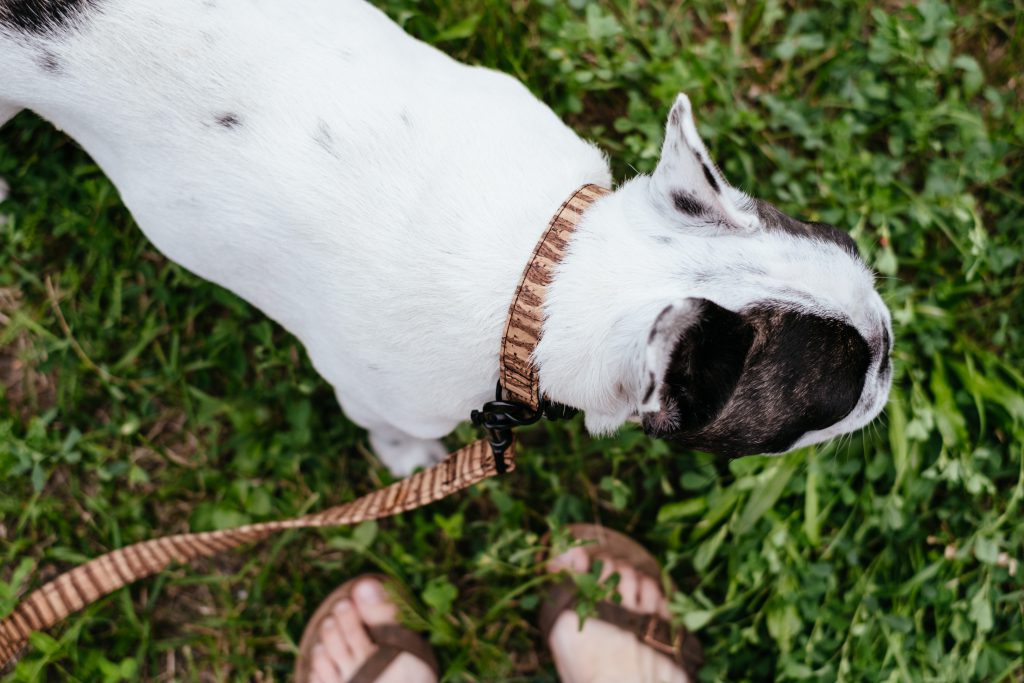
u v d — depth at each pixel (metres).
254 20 0.69
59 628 0.90
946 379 0.91
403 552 0.91
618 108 0.95
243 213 0.69
